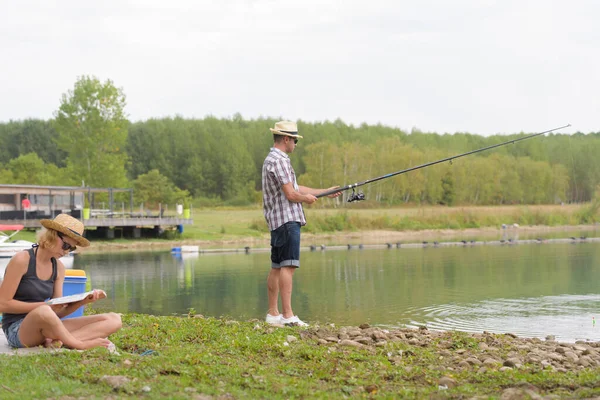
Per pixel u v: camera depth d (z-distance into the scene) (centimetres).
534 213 5544
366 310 1438
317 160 7494
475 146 11181
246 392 503
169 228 4062
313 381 561
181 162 9519
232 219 5047
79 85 4944
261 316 1331
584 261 2600
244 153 9512
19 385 489
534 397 506
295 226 845
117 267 2462
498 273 2214
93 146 4938
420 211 5456
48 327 594
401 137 11281
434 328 1222
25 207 3406
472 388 553
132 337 721
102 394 477
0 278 1462
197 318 902
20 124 9956
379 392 534
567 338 1127
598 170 9006
